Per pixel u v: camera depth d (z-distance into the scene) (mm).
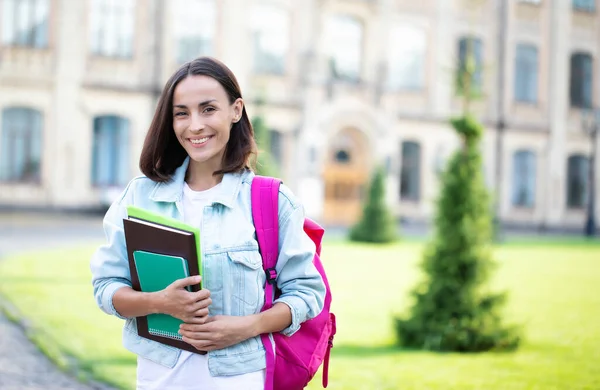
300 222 2361
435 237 7105
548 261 16750
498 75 29469
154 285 2227
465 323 6828
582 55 31250
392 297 10469
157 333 2260
